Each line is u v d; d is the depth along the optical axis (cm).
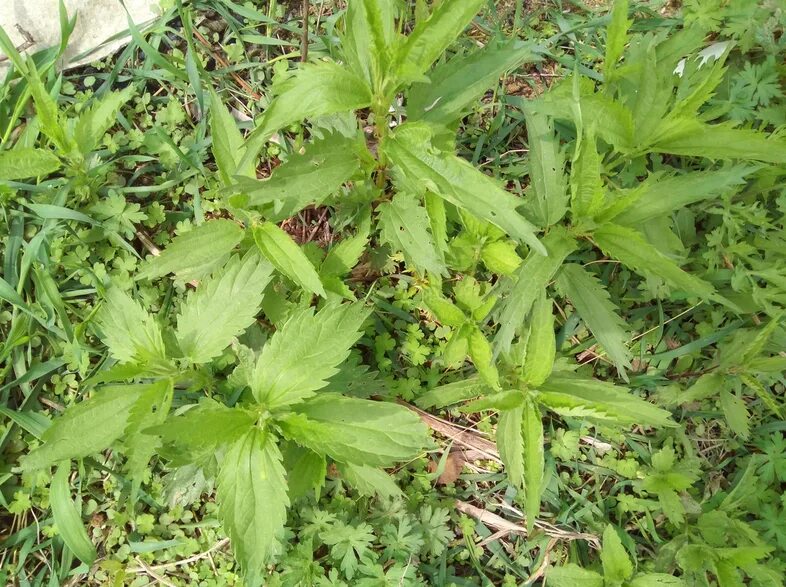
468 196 38
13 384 51
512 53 45
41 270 52
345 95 40
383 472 46
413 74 37
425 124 39
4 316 53
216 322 44
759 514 51
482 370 46
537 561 52
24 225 54
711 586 51
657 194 45
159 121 56
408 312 55
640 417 46
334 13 60
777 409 50
